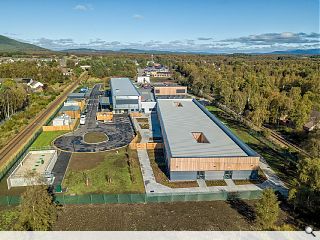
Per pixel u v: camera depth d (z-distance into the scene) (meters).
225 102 88.62
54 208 31.64
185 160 41.56
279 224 32.66
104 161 49.34
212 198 37.75
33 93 108.19
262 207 30.73
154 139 60.66
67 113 77.19
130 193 39.03
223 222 32.84
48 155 49.91
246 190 40.06
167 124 57.66
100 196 36.41
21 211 29.16
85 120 74.81
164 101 79.50
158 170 45.94
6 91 81.62
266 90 90.44
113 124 71.69
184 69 171.62
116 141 59.31
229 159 42.28
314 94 86.31
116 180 42.59
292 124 71.25
